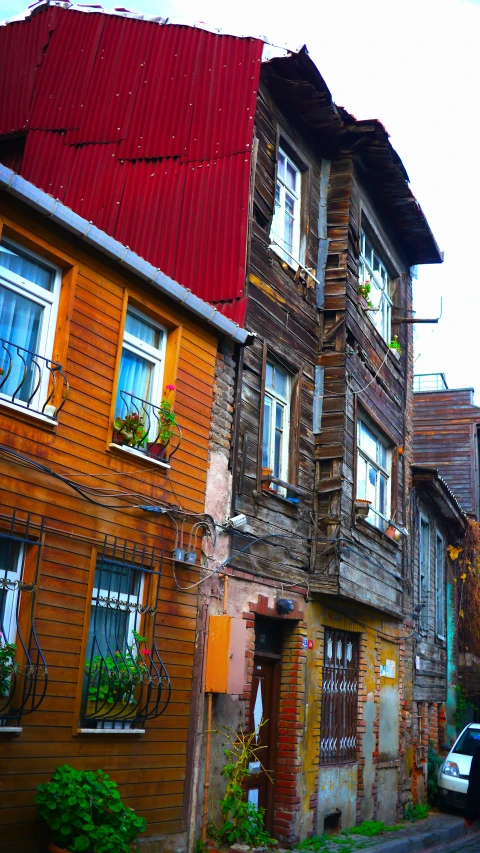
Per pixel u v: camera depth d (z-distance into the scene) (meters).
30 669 7.12
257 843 9.35
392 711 15.22
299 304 12.46
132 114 12.71
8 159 14.07
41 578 7.49
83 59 13.60
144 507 8.69
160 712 8.66
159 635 8.82
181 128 12.15
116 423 8.48
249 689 10.26
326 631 12.70
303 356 12.45
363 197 14.51
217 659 9.36
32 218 7.84
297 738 11.19
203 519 9.62
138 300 9.04
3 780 6.95
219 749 9.57
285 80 12.03
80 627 7.83
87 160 12.78
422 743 17.94
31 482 7.51
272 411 11.73
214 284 10.94
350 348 13.23
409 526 17.11
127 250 8.51
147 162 12.21
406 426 17.16
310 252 13.02
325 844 11.20
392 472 16.12
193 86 12.32
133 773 8.30
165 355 9.57
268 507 11.06
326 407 12.65
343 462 12.41
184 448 9.49
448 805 16.70
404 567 16.44
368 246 15.39
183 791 8.92
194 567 9.45
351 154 13.63
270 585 10.94
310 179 13.26
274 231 12.23
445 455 28.81
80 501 8.01
